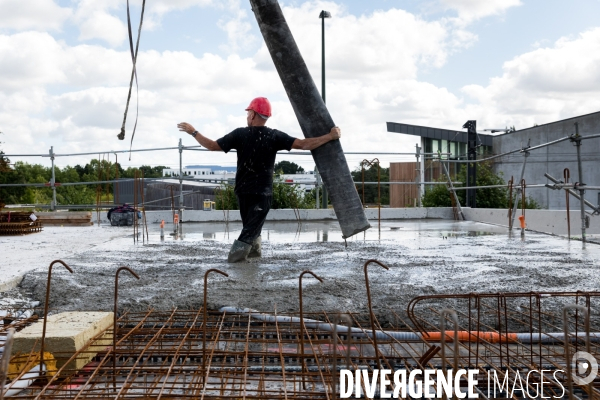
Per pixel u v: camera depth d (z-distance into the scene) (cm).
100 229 1462
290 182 1872
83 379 290
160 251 909
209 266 724
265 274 652
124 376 293
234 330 359
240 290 531
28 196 2511
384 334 358
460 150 2892
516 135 2706
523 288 546
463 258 796
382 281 596
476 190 1903
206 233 1292
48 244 1054
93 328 336
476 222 1675
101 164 1888
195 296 498
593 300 478
